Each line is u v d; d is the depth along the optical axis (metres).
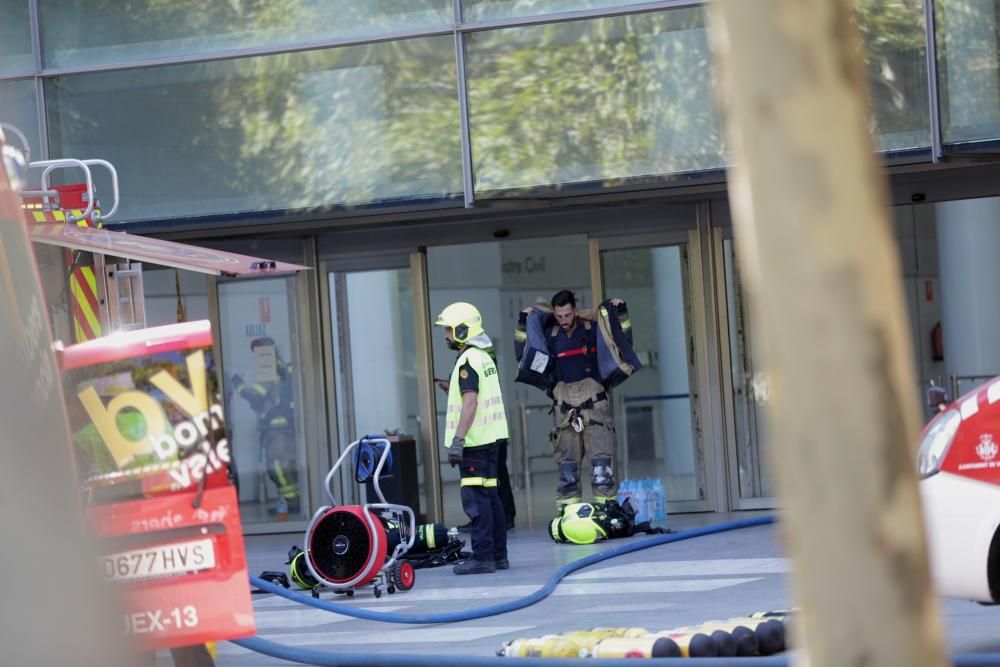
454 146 36.62
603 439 37.31
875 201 5.34
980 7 33.78
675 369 40.06
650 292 40.12
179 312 28.89
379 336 41.88
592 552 32.97
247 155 37.66
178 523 14.33
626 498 36.75
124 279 21.05
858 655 5.28
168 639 14.23
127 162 38.16
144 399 14.40
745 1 5.33
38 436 11.36
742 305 39.47
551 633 21.84
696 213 39.50
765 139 5.33
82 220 22.67
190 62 37.84
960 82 33.91
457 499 50.56
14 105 38.44
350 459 42.16
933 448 17.12
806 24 5.30
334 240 41.91
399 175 36.94
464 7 36.53
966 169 37.47
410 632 23.03
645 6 35.56
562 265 65.56
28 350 11.60
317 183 37.31
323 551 27.84
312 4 37.38
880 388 5.24
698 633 17.83
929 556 5.32
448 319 30.38
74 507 11.48
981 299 48.09
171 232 40.25
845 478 5.25
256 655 21.67
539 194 36.12
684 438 40.06
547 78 36.06
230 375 42.62
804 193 5.29
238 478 42.62
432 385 41.53
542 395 64.19
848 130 5.32
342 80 37.22
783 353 5.33
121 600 11.88
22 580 10.78
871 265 5.28
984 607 21.27
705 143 35.41
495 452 30.70
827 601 5.31
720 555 30.58
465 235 40.91
